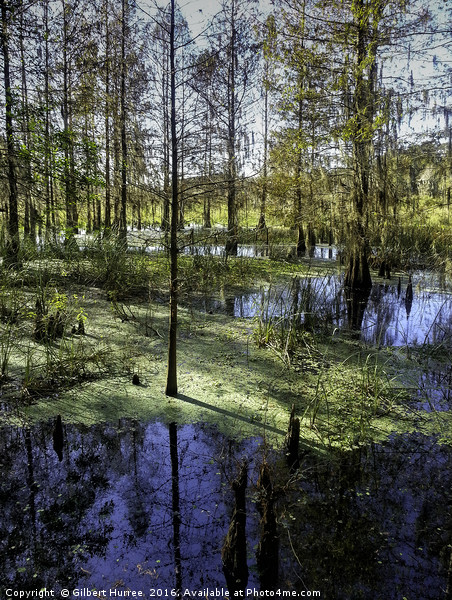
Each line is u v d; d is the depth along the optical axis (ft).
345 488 10.43
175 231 13.97
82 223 36.47
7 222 34.68
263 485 9.94
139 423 13.24
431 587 7.72
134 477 10.77
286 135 37.83
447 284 38.88
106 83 32.83
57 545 8.66
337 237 37.47
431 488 10.50
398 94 32.55
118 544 8.72
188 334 22.29
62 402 14.48
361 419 13.41
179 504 9.87
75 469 11.02
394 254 47.80
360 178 33.17
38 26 27.04
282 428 13.15
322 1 33.27
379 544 8.71
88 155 26.32
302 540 8.78
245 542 8.04
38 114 25.99
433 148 41.32
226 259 39.06
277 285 36.06
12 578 7.89
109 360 18.02
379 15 31.14
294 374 17.52
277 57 33.91
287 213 40.45
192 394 15.31
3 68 28.25
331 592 7.62
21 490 10.17
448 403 15.30
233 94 46.01
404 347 21.44
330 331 24.07
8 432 12.58
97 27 39.70
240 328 23.66
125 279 30.83
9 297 23.08
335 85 32.32
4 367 15.80
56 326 20.21
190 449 11.95
